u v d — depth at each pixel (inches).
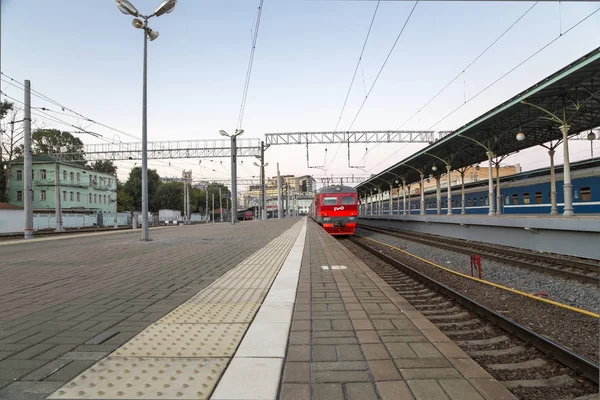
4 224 1419.8
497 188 1045.8
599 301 290.4
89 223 2103.8
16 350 137.9
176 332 155.7
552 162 847.1
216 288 245.1
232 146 1437.0
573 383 147.5
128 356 130.6
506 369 164.2
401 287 355.9
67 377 115.2
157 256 424.2
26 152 831.7
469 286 363.6
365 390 106.8
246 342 143.1
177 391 104.8
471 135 864.9
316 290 239.5
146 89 661.9
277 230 958.4
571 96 609.3
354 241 914.1
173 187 3550.7
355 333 155.8
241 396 101.6
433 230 990.4
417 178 1505.9
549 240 540.7
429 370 119.4
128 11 627.8
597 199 775.7
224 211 4247.0
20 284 265.0
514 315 261.3
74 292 236.7
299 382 111.7
